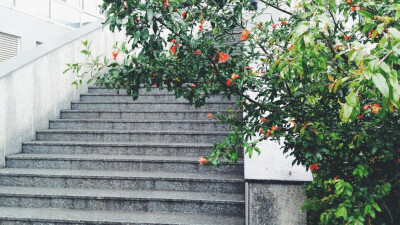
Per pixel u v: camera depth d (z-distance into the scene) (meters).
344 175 2.33
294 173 2.88
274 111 2.30
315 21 1.42
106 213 3.48
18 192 3.74
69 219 3.29
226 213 3.40
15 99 4.62
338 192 1.87
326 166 2.35
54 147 4.70
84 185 3.96
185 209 3.49
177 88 2.39
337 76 2.07
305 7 1.79
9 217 3.35
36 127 5.09
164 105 5.58
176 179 3.80
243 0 2.30
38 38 9.15
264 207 2.88
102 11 1.97
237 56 2.49
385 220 2.12
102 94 6.07
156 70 2.21
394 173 2.07
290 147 2.28
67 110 5.68
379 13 1.86
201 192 3.73
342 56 2.12
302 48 1.44
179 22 1.97
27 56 5.06
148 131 4.86
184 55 2.18
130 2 1.87
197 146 4.42
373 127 2.04
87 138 4.99
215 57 2.24
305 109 2.32
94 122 5.28
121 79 2.37
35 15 9.04
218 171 4.06
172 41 2.14
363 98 1.94
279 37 2.63
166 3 1.89
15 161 4.42
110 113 5.54
